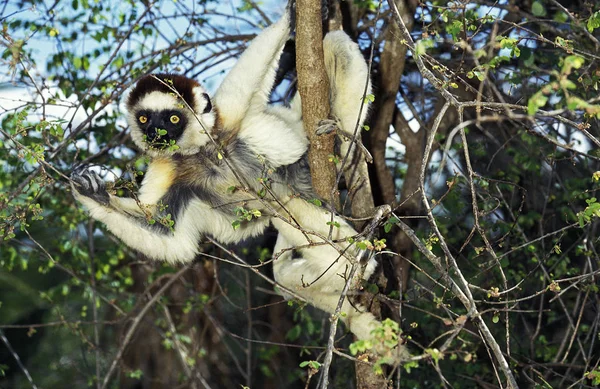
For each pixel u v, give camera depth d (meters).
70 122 5.21
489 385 5.86
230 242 5.54
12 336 9.77
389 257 6.34
